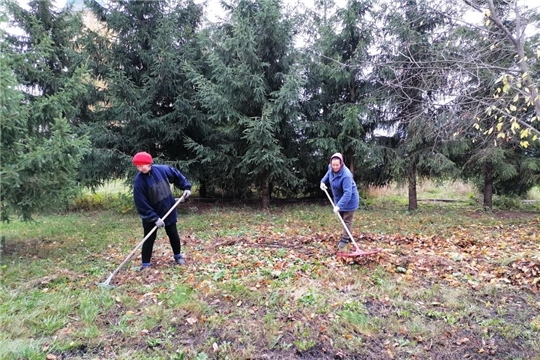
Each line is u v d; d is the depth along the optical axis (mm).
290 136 9984
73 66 9305
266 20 8898
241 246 5691
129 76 9656
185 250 5500
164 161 9281
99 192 11602
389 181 10609
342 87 10016
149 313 3293
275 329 3035
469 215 8930
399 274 4355
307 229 7035
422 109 8047
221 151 9516
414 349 2809
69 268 4633
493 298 3676
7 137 4781
